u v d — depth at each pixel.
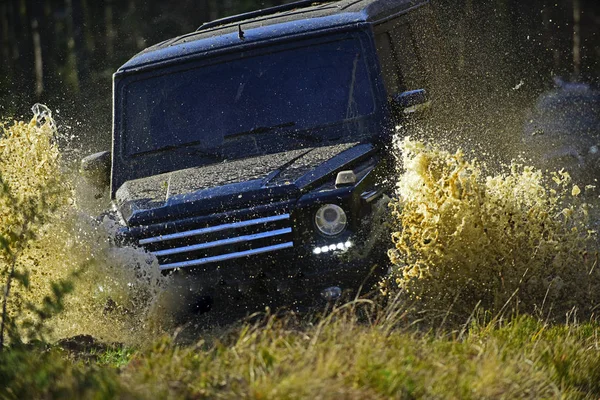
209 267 14.55
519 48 39.09
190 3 65.88
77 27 64.50
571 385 12.31
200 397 10.55
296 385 10.30
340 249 14.36
